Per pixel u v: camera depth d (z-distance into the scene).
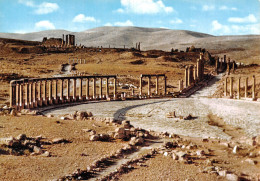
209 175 24.02
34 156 25.19
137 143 32.09
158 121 59.25
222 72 182.00
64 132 32.81
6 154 24.86
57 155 26.06
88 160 25.36
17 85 63.78
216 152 31.89
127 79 144.25
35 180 20.77
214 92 116.88
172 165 26.05
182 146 33.03
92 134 33.03
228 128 53.94
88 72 155.50
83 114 46.06
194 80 137.50
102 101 89.06
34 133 31.00
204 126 54.94
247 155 30.64
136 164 25.66
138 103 85.19
